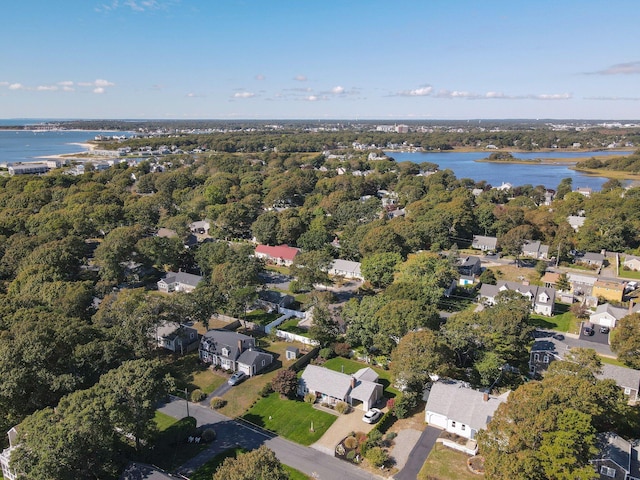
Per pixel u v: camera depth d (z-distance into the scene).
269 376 63.53
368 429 52.03
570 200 152.75
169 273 100.44
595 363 51.88
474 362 60.12
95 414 39.75
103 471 40.62
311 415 54.75
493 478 38.38
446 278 91.12
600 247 119.12
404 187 196.62
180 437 49.62
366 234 111.88
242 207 146.25
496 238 127.94
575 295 92.88
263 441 49.97
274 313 85.56
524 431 38.09
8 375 46.12
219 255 98.12
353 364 66.56
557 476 36.12
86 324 58.44
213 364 66.81
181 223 127.50
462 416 49.84
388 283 93.75
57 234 107.81
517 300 71.88
